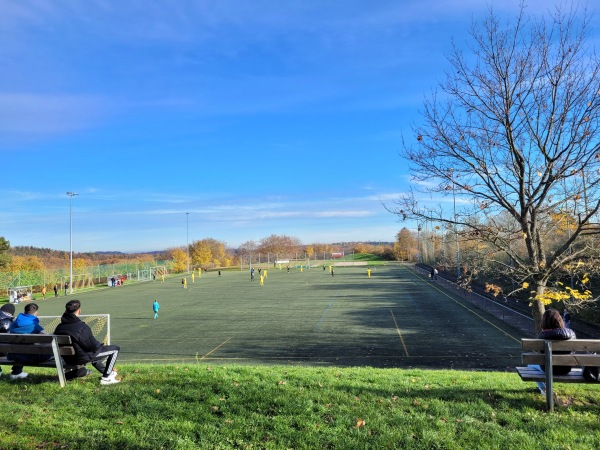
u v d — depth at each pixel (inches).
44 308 1664.6
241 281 2805.1
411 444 170.7
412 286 2050.9
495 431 181.3
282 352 759.1
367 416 198.8
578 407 209.6
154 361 706.8
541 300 373.1
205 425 190.2
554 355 206.4
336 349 774.5
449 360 671.8
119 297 1994.3
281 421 193.5
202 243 5196.9
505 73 368.8
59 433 183.3
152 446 171.8
